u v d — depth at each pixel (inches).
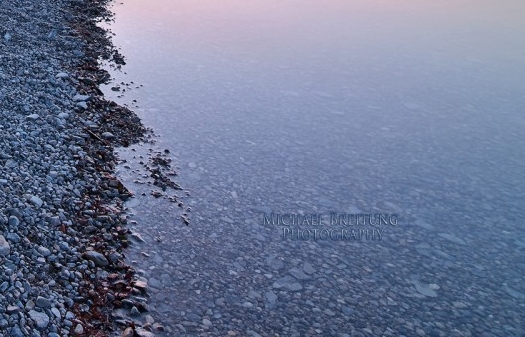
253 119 491.5
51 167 328.8
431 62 722.2
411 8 1091.9
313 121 501.7
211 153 418.0
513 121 538.0
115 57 598.2
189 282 272.2
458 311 273.1
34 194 293.9
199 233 316.2
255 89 565.9
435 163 441.7
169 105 497.4
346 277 292.0
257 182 384.5
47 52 543.5
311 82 605.3
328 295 275.7
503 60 745.6
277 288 277.0
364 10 1031.6
